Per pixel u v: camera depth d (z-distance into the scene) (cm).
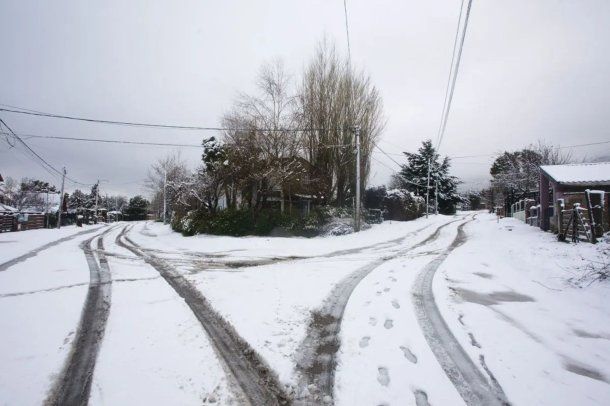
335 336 447
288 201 2234
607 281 646
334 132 2278
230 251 1265
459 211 5622
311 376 351
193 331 459
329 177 2308
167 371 353
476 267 867
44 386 325
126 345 411
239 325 476
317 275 798
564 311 534
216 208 2061
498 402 305
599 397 312
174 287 687
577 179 1334
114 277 776
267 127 1956
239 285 700
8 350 396
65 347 406
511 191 3209
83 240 1722
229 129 1969
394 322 490
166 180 3684
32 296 610
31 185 5069
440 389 325
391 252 1211
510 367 365
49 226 3222
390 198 2992
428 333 451
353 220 2181
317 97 2261
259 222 1877
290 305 566
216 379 342
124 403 298
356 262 988
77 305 560
